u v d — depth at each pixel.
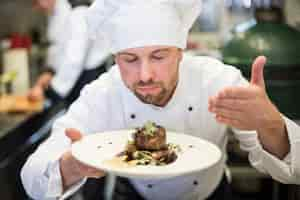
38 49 3.61
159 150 1.07
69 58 2.87
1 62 3.22
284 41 1.84
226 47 2.01
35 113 2.61
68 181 1.14
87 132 1.29
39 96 2.82
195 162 0.98
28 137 2.54
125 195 1.48
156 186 1.36
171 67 1.09
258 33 1.89
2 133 2.17
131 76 1.09
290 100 1.83
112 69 1.38
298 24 2.38
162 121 1.30
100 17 1.15
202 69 1.30
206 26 4.17
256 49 1.83
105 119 1.33
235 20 3.81
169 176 0.92
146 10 1.08
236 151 2.14
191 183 1.34
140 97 1.13
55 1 3.12
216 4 4.04
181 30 1.17
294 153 1.02
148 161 1.01
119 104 1.32
